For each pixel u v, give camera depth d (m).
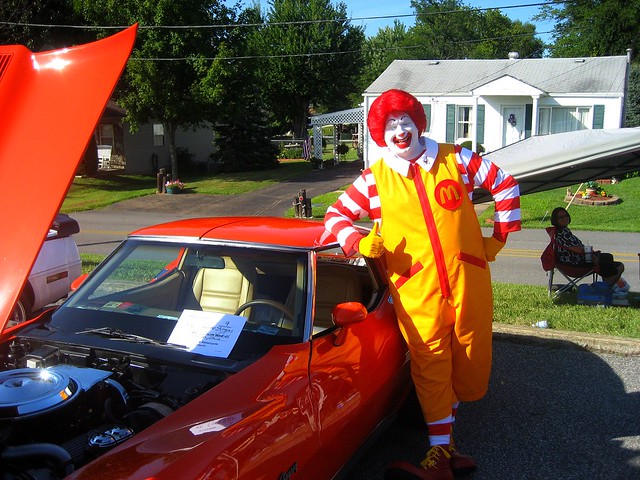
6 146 2.25
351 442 3.20
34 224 2.15
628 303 7.68
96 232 16.78
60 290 6.41
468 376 3.66
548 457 3.90
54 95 2.24
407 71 30.33
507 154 7.60
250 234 3.71
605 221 17.25
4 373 2.64
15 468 2.27
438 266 3.47
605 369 5.35
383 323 3.71
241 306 3.40
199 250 3.70
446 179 3.53
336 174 31.72
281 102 47.19
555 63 28.94
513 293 8.32
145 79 25.30
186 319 3.35
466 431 4.27
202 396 2.57
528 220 17.78
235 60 26.53
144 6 24.50
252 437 2.36
